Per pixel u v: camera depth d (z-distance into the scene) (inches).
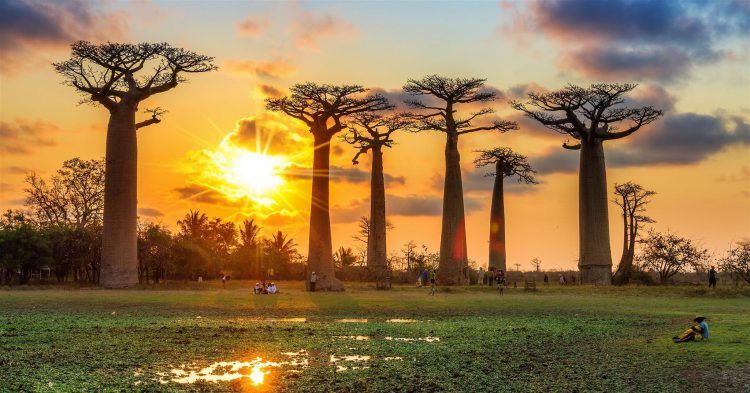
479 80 2544.3
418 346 813.2
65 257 2532.0
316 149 2126.0
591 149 2463.1
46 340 848.3
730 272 2481.5
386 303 1504.7
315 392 572.1
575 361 705.0
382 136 2871.6
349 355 747.4
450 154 2544.3
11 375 623.8
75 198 3016.7
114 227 2106.3
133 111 2148.1
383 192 2861.7
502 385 594.9
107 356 730.2
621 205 2733.8
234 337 888.9
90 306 1382.9
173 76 2207.2
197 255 2674.7
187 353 755.4
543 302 1571.1
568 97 2421.3
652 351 761.6
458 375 636.1
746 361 684.1
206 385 594.2
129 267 2123.5
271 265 3474.4
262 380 615.8
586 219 2450.8
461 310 1337.4
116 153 2112.5
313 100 2111.2
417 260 3132.4
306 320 1127.6
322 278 2068.2
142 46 2140.7
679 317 1192.8
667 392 564.7
